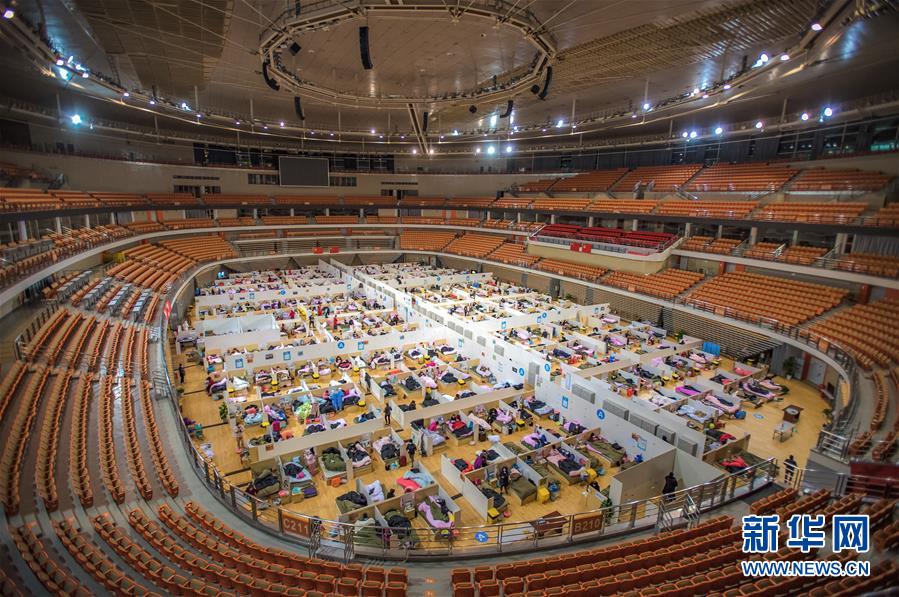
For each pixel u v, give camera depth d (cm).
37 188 2945
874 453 1099
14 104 2714
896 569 736
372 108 3553
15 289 1622
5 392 1395
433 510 1384
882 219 2323
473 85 2895
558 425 1977
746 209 3111
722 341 2795
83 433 1372
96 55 2358
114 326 2189
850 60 2000
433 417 1923
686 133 3772
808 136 3316
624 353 2659
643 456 1692
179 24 1897
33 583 791
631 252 3575
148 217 4216
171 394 1703
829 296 2455
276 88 2234
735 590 780
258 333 2697
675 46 2097
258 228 4934
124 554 944
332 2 1634
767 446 1783
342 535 1191
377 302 3688
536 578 884
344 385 2169
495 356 2423
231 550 1009
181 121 3862
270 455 1611
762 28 1844
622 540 1150
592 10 1712
